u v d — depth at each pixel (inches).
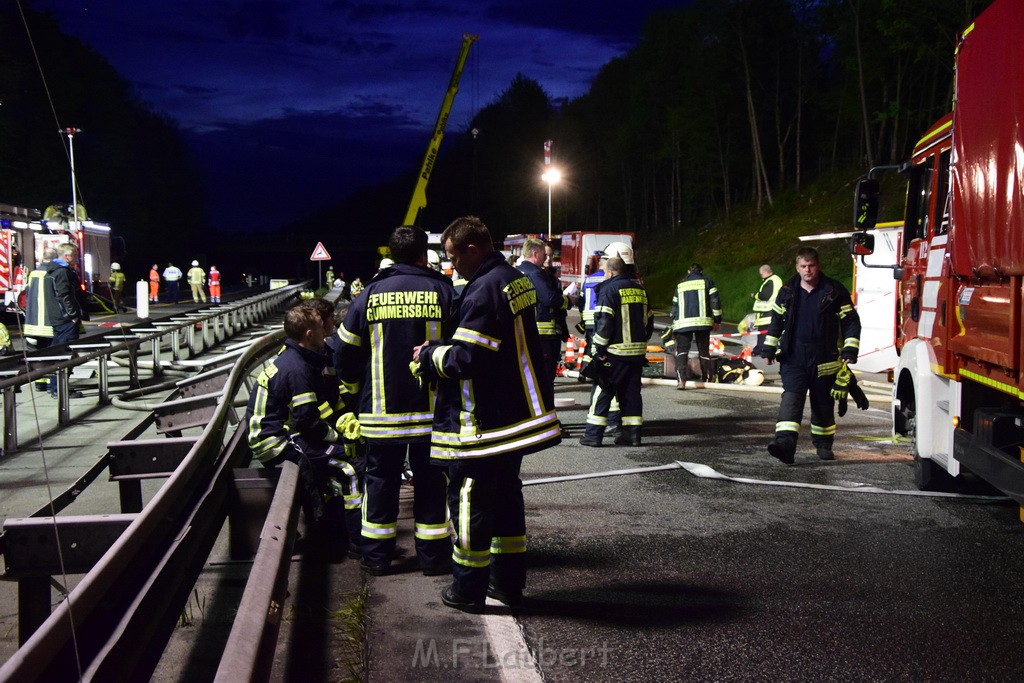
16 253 877.8
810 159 2409.0
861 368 561.3
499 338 153.3
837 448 332.5
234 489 197.5
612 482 278.1
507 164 3907.5
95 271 1067.3
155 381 524.1
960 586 183.6
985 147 193.3
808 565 197.3
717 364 541.0
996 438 191.6
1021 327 171.8
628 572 192.9
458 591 163.5
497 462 157.8
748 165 2438.5
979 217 197.6
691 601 175.0
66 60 2139.5
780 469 296.4
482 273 155.3
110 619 108.9
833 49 2023.9
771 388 493.4
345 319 184.1
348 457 199.6
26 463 309.9
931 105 1696.6
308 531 199.8
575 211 3447.3
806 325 295.9
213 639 158.4
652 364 599.5
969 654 149.6
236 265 4483.3
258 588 105.6
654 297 1983.3
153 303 1540.4
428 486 185.0
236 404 358.0
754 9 2164.1
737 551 207.6
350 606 165.9
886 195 1625.2
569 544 213.8
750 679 140.6
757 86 2325.3
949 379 229.0
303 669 143.4
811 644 154.1
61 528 139.9
